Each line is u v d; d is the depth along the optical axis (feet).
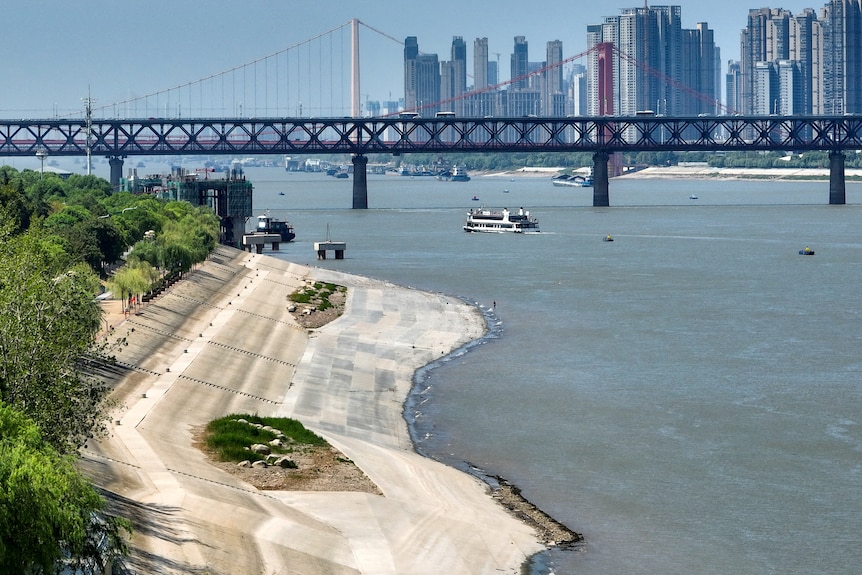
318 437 450.71
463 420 498.28
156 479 375.04
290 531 346.95
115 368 528.63
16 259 335.06
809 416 497.46
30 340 311.06
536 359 621.72
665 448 453.58
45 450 258.16
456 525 367.04
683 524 375.86
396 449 455.22
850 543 362.33
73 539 244.22
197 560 312.50
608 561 346.95
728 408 510.58
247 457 420.77
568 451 451.12
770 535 367.86
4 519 230.27
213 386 531.91
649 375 578.66
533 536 364.58
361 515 368.48
